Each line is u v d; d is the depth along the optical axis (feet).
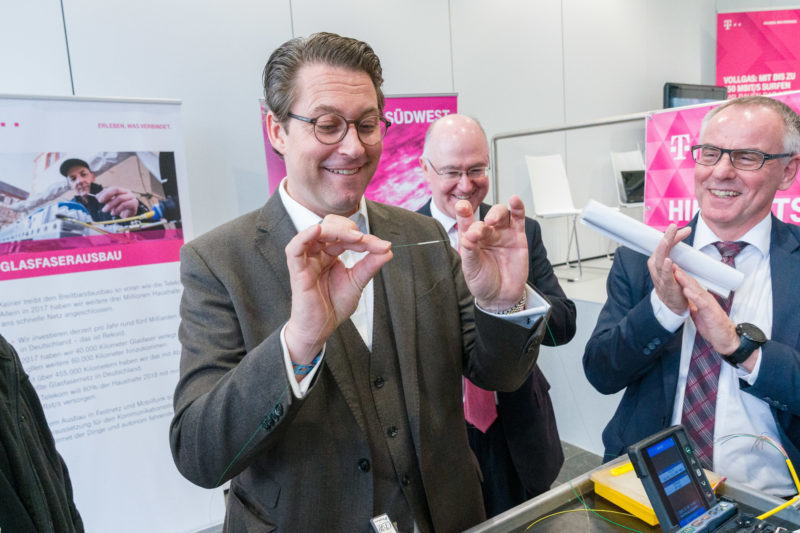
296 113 2.34
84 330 6.22
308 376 2.08
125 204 6.42
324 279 1.99
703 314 2.93
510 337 2.51
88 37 7.65
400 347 2.66
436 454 2.72
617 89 14.55
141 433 6.55
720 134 3.21
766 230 3.34
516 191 12.69
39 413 2.81
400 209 3.27
